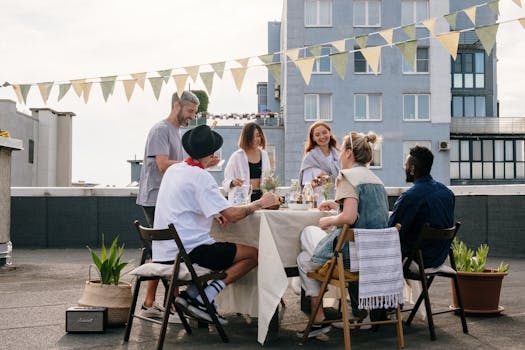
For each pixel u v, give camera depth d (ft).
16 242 41.63
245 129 20.93
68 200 41.81
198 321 16.12
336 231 14.94
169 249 14.85
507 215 37.14
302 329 16.60
